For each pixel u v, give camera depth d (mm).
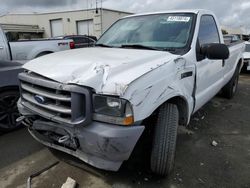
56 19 32844
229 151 3520
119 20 4258
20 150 3408
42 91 2459
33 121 2740
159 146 2627
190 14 3580
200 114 4980
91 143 2240
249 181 2859
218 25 4281
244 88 7562
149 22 3715
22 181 2773
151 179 2838
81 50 3195
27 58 7270
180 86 2814
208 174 2969
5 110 3850
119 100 2107
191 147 3592
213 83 4129
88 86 2145
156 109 2637
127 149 2229
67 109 2260
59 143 2670
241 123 4574
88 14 28875
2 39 6664
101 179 2812
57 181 2768
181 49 3104
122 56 2635
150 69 2373
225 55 3061
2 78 3707
